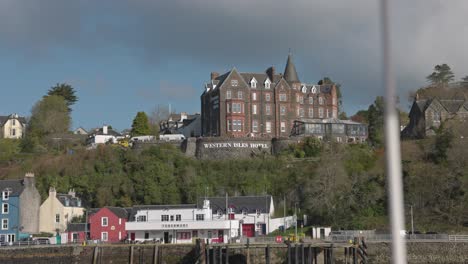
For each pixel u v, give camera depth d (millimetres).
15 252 87625
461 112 135125
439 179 104625
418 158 115688
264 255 83875
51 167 129375
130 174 124062
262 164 124562
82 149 135625
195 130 153750
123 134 176375
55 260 87250
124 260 86500
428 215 101938
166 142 133125
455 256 83875
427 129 133250
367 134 139875
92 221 104750
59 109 173000
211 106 139250
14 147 148750
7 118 174250
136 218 103250
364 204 106500
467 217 99625
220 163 125812
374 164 120938
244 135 134125
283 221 106250
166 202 118938
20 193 108125
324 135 135500
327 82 166875
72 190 122000
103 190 121188
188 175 121312
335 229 102250
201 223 99438
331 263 78500
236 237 96250
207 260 78812
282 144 130250
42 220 111688
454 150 109562
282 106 138250
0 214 107875
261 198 109375
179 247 85562
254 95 137000
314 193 109438
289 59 144000
